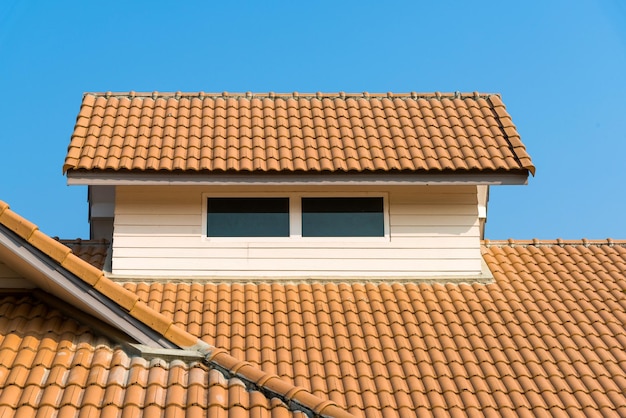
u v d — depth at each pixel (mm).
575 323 14383
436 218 15625
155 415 8211
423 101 17391
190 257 15188
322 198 15617
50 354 8953
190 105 17031
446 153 15656
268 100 17219
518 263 16172
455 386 12695
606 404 12516
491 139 16094
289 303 14398
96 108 16578
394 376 12711
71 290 8938
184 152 15422
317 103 17109
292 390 8609
